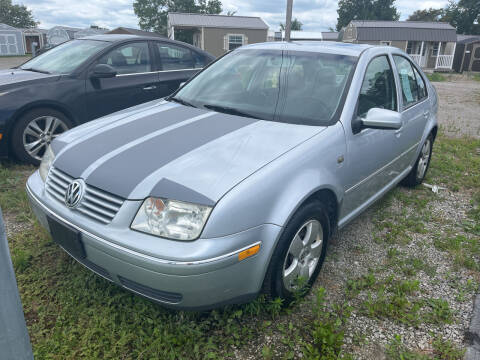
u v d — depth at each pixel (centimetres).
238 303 233
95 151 255
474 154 662
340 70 327
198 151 244
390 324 262
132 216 216
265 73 344
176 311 254
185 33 3697
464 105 1294
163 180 219
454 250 349
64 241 242
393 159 377
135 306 254
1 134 462
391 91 374
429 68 3472
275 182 231
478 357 236
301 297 276
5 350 146
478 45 3366
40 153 506
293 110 304
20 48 5269
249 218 217
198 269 203
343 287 296
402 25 3431
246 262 220
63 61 550
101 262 224
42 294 266
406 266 328
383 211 427
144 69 585
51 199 254
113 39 575
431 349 242
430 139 490
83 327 241
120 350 226
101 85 538
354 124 299
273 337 245
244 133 270
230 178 221
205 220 207
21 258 291
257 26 3262
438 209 441
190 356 226
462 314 273
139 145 255
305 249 267
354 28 3419
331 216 299
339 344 234
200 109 326
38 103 483
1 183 433
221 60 393
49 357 218
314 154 260
